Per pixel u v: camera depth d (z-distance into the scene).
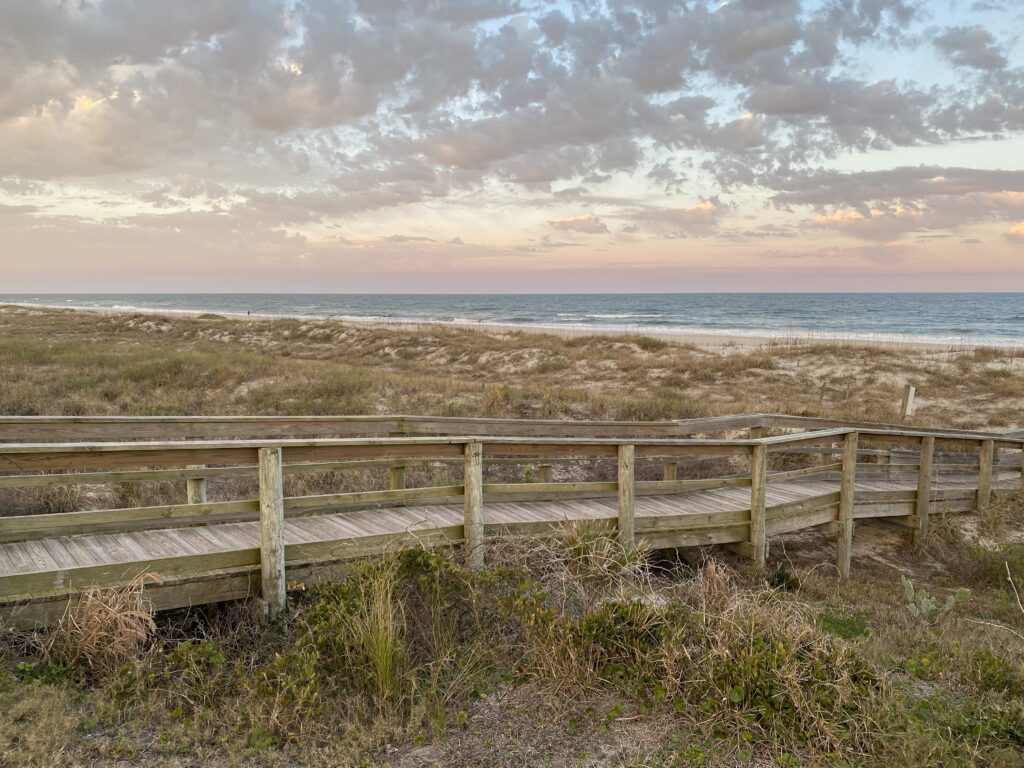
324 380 17.50
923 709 4.04
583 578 5.30
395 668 4.02
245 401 15.23
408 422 7.81
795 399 18.84
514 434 8.55
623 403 16.08
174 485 8.95
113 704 3.54
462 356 27.19
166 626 4.61
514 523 6.06
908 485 10.18
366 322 55.09
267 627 4.61
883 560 8.88
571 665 4.20
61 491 8.09
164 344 31.53
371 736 3.54
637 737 3.71
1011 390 19.38
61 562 4.61
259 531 5.51
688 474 11.17
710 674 3.98
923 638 5.57
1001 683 4.54
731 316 82.88
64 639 4.03
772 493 8.61
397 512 6.53
